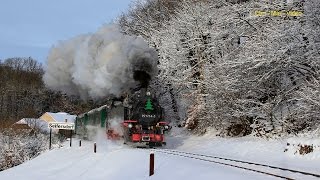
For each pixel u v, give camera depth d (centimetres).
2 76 9400
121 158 1669
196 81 3216
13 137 3931
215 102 2588
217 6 3306
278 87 2355
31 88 7438
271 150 1878
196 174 1168
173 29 3525
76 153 2389
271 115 2281
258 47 2283
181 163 1370
